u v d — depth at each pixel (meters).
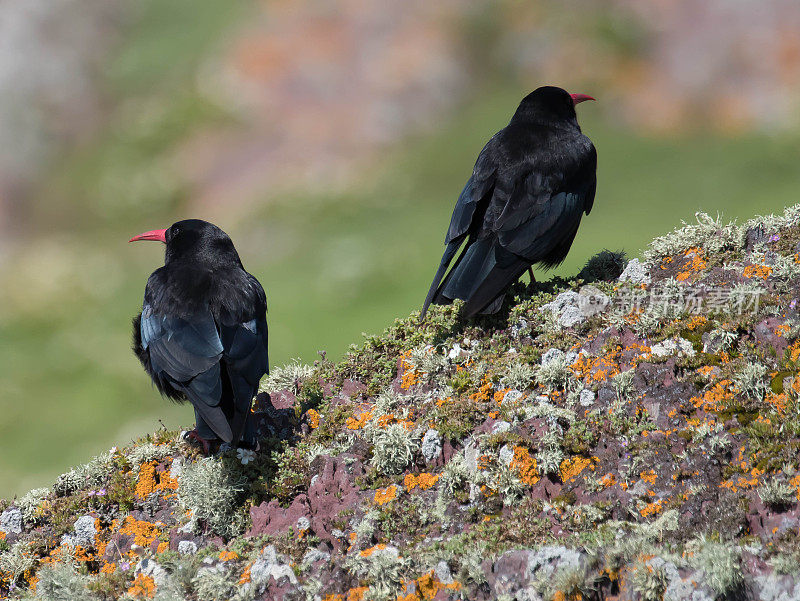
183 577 9.31
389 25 61.09
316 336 39.94
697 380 9.78
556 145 12.67
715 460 9.13
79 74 63.47
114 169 56.56
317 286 43.75
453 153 52.47
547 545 8.79
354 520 9.65
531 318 11.48
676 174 47.38
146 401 41.03
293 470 10.35
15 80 63.31
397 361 11.69
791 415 9.16
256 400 11.61
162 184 55.81
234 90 59.69
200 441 11.11
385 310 40.56
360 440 10.44
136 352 11.84
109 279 50.75
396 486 9.81
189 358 10.76
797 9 55.25
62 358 43.75
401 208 49.34
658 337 10.47
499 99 55.94
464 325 11.88
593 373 10.22
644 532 8.70
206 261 11.78
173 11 69.06
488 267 11.95
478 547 8.98
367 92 57.62
